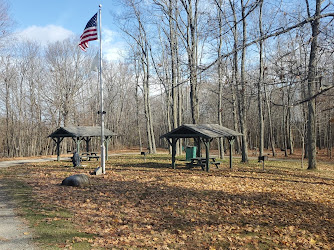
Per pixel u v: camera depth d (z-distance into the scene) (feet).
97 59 52.37
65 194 32.63
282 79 19.61
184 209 27.43
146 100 121.19
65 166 66.18
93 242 18.39
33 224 21.56
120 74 181.16
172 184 39.70
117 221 23.22
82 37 51.11
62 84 137.08
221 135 55.98
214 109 152.46
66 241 18.26
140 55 117.08
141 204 28.81
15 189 35.94
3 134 134.41
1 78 124.06
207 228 22.43
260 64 65.26
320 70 19.40
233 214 26.32
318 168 63.67
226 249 18.70
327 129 121.70
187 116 177.99
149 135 117.39
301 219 25.14
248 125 157.28
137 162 73.61
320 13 18.57
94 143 165.07
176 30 90.12
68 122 139.23
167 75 86.17
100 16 51.01
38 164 72.84
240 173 51.75
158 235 20.59
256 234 21.57
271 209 27.94
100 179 44.21
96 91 175.32
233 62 55.77
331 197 33.27
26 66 132.67
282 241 20.15
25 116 132.87
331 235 21.66
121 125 188.14
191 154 63.72
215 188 37.09
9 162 81.92
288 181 43.50
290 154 120.98
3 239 18.45
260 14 58.54
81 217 23.85
